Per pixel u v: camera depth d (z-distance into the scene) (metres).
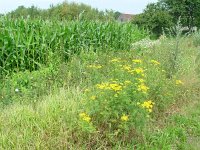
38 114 5.38
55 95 6.35
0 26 10.88
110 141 5.12
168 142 5.51
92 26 13.87
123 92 5.17
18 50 9.81
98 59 9.62
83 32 12.83
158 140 5.45
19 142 4.68
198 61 11.45
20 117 5.31
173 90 7.11
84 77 7.82
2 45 9.59
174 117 6.58
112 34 14.82
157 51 11.31
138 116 5.12
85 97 5.54
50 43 11.19
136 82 5.80
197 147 5.50
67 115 5.32
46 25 11.70
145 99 5.80
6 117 5.39
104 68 8.08
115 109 5.12
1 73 9.16
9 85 7.43
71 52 11.30
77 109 5.50
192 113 6.90
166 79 7.28
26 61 10.12
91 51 10.55
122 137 5.26
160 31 31.83
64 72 8.09
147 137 5.48
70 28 12.24
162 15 31.48
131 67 7.57
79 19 13.77
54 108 5.58
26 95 6.70
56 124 5.13
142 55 11.09
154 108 6.42
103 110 5.13
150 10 32.47
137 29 19.48
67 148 4.82
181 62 9.63
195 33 19.36
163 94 6.55
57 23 12.27
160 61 9.23
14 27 11.27
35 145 4.67
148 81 6.46
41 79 7.84
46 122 5.14
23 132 4.91
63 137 4.89
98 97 5.21
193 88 8.45
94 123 5.18
